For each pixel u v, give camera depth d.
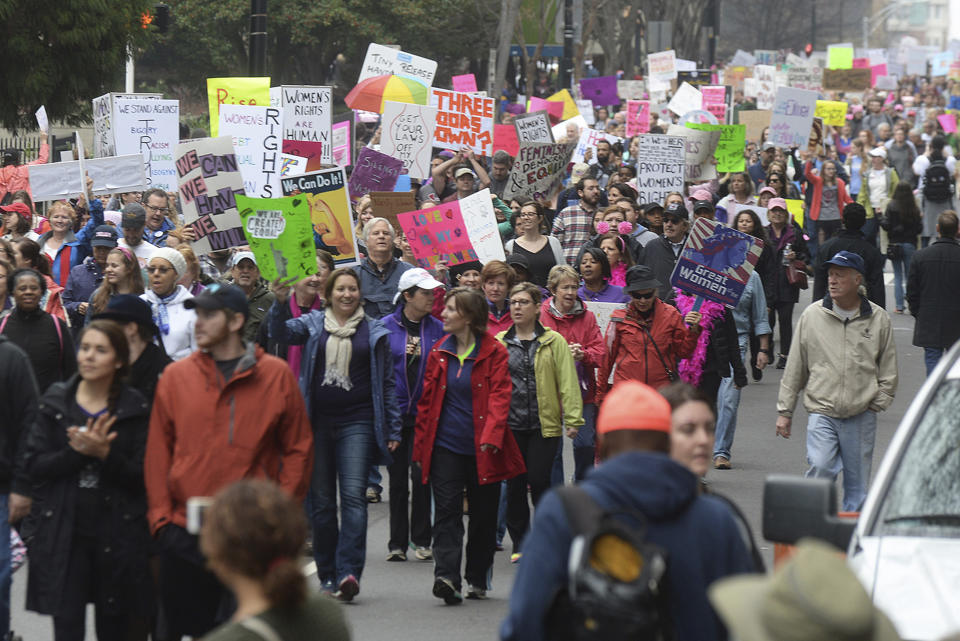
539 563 14.11
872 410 34.19
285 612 13.73
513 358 32.34
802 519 17.14
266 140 51.50
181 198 42.66
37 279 32.25
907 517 17.30
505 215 59.53
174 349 32.94
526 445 32.59
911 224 79.56
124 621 22.92
